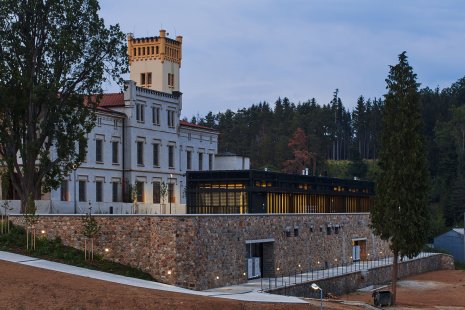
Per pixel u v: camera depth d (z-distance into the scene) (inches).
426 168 2677.2
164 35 4192.9
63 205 2989.7
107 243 2213.3
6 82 2600.9
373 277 3011.8
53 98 2588.6
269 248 2588.6
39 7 2632.9
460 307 2443.4
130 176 3602.4
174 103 3983.8
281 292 2214.6
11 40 2628.0
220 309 1708.9
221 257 2247.8
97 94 2864.2
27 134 2672.2
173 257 2133.4
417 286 3117.6
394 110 2679.6
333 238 3097.9
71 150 2726.4
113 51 2773.1
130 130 3614.7
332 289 2586.1
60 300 1609.3
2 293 1615.4
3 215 2388.0
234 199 2891.2
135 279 2034.9
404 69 2674.7
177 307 1660.9
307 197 3302.2
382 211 2687.0
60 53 2655.0
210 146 4384.8
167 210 3713.1
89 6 2728.8
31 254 2128.4
